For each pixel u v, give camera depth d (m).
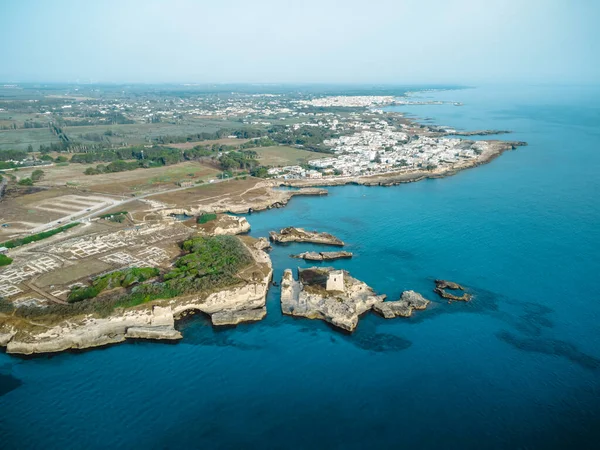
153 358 126.94
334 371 121.19
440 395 111.81
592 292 158.88
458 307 152.00
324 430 101.31
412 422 103.44
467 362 124.25
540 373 119.19
